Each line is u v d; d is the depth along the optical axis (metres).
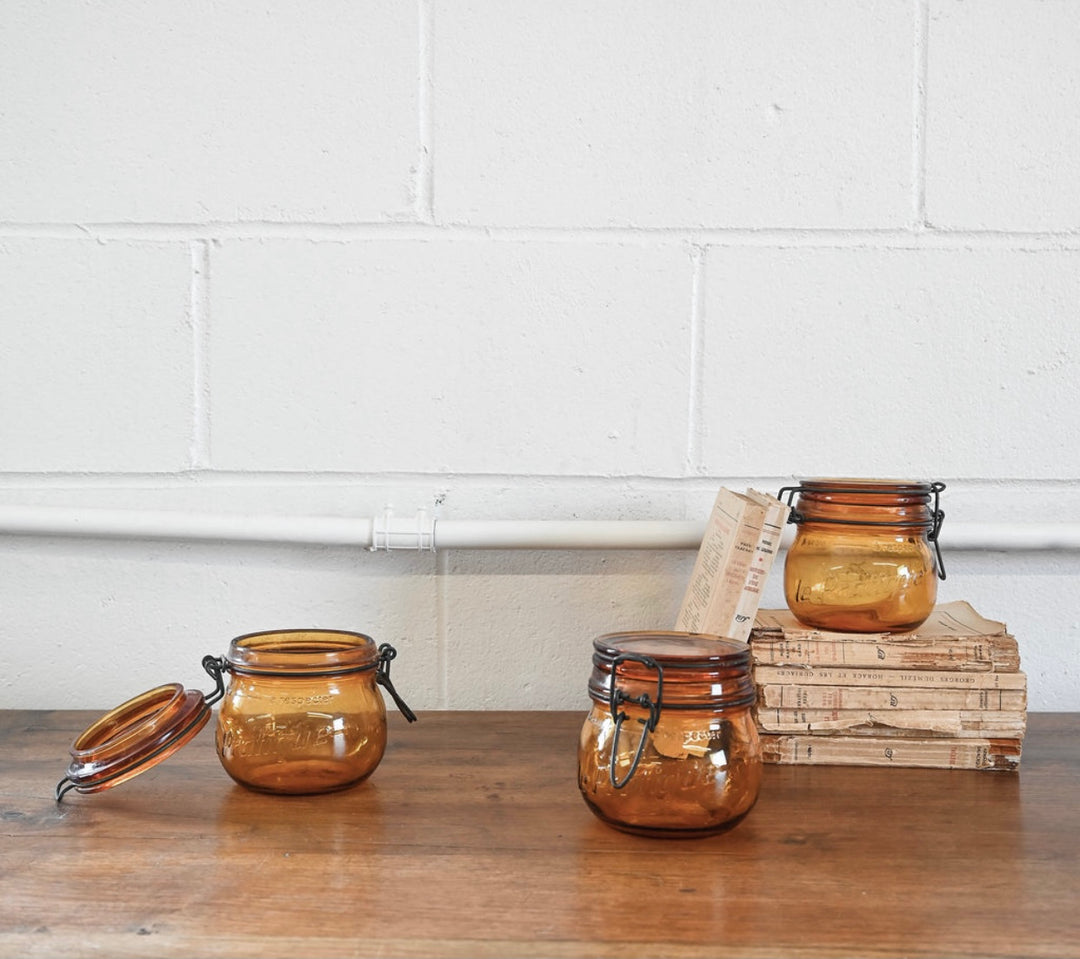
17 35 1.02
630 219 1.04
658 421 1.05
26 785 0.81
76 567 1.06
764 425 1.05
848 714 0.87
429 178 1.04
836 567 0.88
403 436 1.05
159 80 1.03
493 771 0.86
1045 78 1.03
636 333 1.04
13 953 0.55
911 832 0.73
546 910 0.61
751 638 0.88
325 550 1.06
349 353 1.04
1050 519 1.05
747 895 0.63
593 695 0.72
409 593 1.07
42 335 1.04
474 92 1.03
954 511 1.06
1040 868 0.67
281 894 0.62
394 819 0.75
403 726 1.00
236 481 1.05
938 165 1.04
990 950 0.57
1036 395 1.05
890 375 1.05
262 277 1.04
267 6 1.03
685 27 1.03
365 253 1.04
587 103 1.03
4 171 1.03
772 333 1.04
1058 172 1.04
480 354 1.05
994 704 0.86
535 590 1.07
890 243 1.04
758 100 1.03
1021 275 1.04
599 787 0.71
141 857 0.68
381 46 1.03
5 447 1.05
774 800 0.79
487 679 1.07
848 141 1.03
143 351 1.04
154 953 0.56
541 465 1.05
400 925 0.59
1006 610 1.07
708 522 0.97
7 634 1.06
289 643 0.86
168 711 0.79
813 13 1.03
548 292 1.04
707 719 0.70
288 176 1.04
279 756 0.78
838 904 0.62
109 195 1.03
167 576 1.06
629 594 1.06
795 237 1.04
